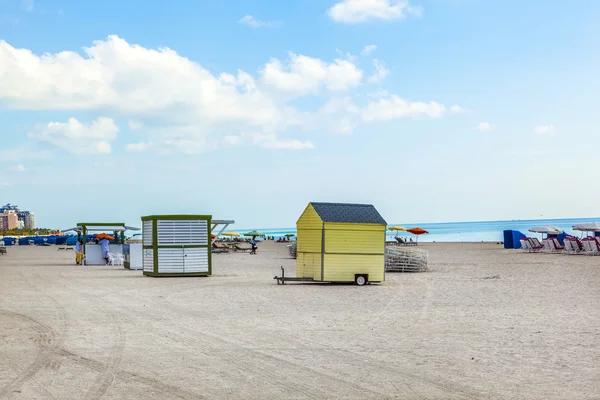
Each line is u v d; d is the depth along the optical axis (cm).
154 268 2719
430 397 727
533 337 1115
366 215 2333
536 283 2212
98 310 1520
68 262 4259
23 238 12581
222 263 3894
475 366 886
